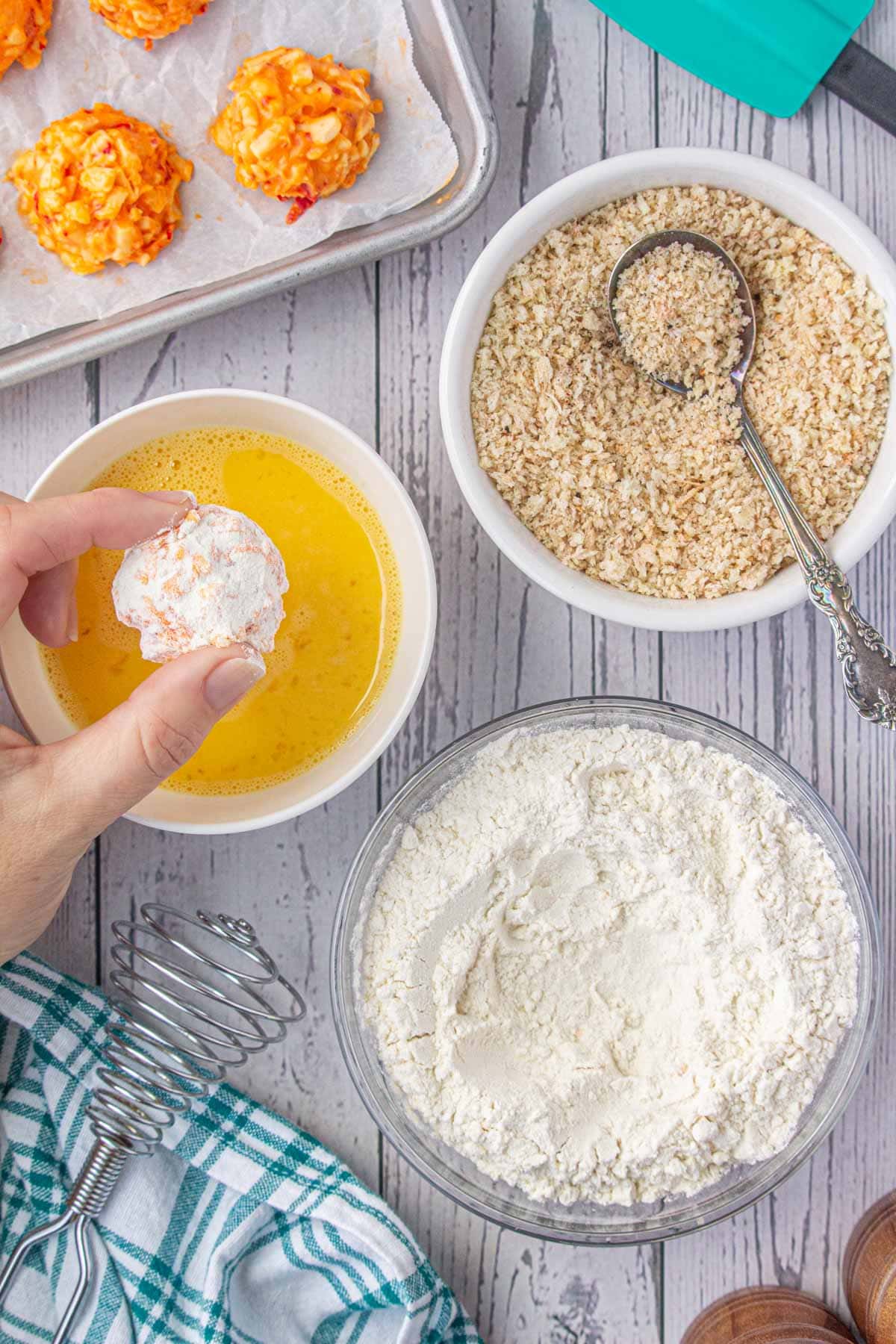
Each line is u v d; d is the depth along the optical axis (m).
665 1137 0.64
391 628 0.66
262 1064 0.68
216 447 0.65
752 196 0.64
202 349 0.67
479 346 0.65
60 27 0.66
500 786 0.65
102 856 0.68
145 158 0.65
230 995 0.68
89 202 0.65
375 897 0.65
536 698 0.68
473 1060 0.65
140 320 0.65
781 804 0.65
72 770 0.57
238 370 0.67
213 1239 0.67
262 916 0.68
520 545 0.63
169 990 0.64
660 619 0.63
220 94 0.66
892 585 0.68
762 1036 0.64
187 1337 0.66
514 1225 0.64
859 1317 0.66
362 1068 0.65
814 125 0.67
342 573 0.66
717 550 0.64
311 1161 0.66
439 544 0.68
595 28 0.67
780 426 0.64
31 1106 0.67
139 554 0.58
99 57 0.66
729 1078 0.64
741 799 0.65
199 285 0.66
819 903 0.65
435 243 0.67
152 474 0.65
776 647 0.68
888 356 0.64
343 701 0.66
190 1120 0.67
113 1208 0.66
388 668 0.66
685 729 0.65
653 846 0.64
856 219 0.63
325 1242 0.66
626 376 0.65
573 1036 0.66
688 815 0.65
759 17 0.65
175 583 0.57
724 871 0.65
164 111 0.66
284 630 0.66
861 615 0.68
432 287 0.67
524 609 0.68
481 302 0.63
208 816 0.64
